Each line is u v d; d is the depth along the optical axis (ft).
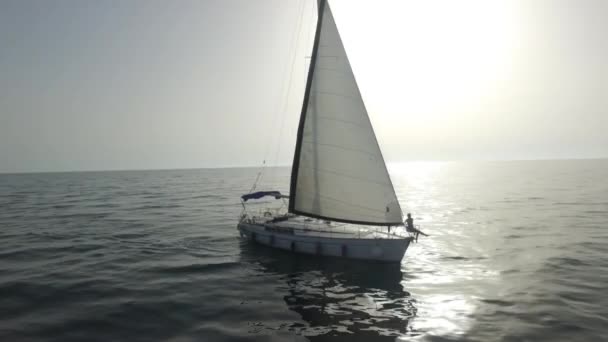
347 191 70.49
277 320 46.88
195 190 299.17
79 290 57.72
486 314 47.98
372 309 50.75
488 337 41.14
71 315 47.65
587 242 90.12
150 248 88.79
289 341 40.52
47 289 57.88
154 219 135.54
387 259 71.15
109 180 504.84
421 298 54.95
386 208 67.41
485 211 153.69
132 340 40.65
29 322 45.21
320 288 59.93
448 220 131.64
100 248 88.38
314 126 72.13
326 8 68.23
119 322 45.70
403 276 66.13
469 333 42.32
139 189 313.94
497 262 74.59
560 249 83.87
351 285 61.41
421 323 45.60
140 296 55.42
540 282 60.70
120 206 180.55
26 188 334.44
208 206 182.09
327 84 69.56
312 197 74.13
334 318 47.52
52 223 125.70
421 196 228.63
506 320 45.83
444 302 53.06
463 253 83.51
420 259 78.64
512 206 167.84
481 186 309.83
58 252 84.02
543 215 136.98
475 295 55.62
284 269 70.49
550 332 41.98
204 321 46.42
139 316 47.78
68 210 163.63
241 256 80.59
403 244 69.72
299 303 53.31
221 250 86.79
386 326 44.75
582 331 42.04
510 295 55.06
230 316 48.19
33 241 96.12
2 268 70.13
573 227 111.04
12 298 53.62
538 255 79.00
